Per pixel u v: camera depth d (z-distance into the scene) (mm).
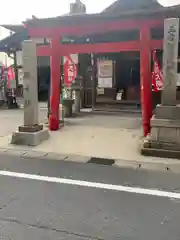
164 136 5559
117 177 4504
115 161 5312
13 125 8945
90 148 6199
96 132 7852
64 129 8266
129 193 3896
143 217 3242
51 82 8008
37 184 4223
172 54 5531
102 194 3865
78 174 4648
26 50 6406
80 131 7980
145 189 4031
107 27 7059
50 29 7535
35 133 6449
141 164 5129
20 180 4387
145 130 6918
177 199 3707
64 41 10773
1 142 6711
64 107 10484
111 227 3035
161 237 2842
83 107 13086
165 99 5641
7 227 3025
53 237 2834
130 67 11883
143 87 6938
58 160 5398
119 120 9914
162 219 3197
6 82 13531
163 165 5070
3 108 13281
